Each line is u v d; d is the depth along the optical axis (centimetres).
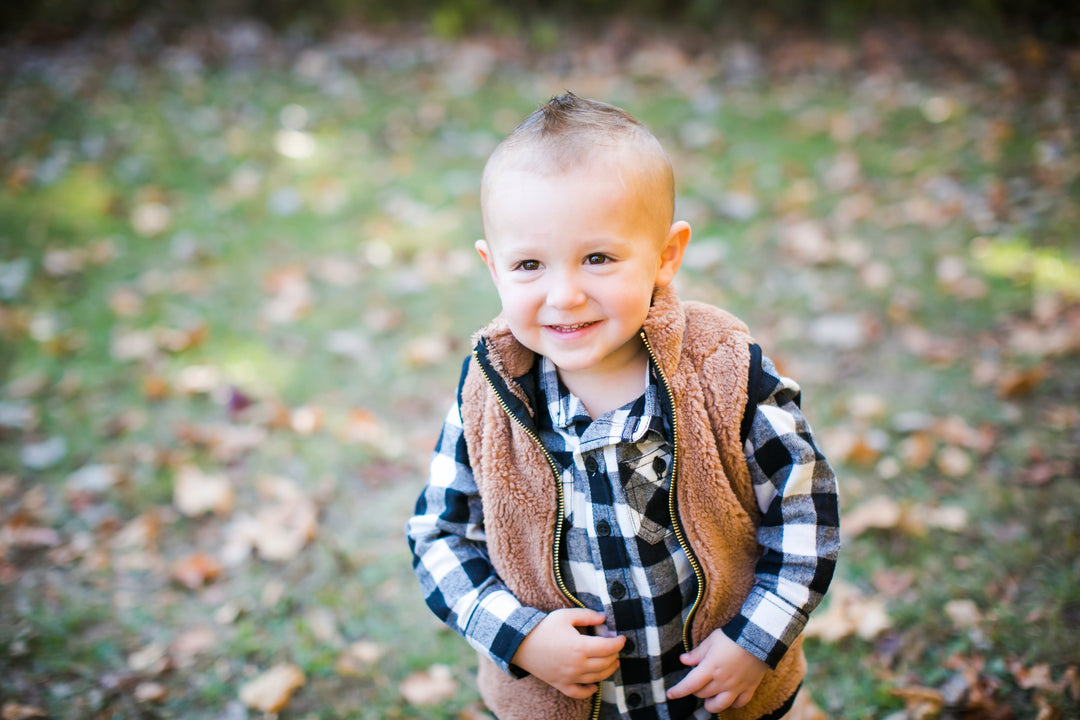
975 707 187
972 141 463
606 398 126
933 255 371
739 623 123
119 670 214
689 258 387
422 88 588
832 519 125
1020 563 222
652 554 125
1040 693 188
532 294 116
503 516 127
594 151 112
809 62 594
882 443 270
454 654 215
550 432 127
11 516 265
